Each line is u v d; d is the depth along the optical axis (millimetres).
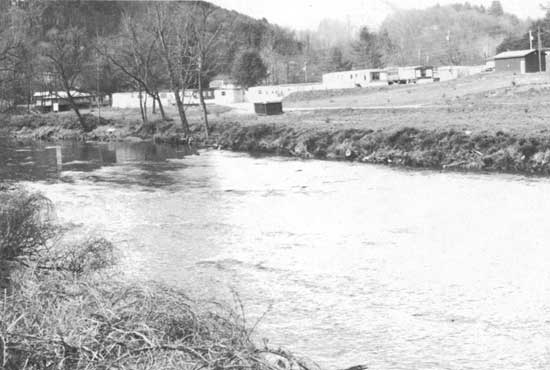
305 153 55375
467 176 40094
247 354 9398
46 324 9969
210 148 66562
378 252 24172
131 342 9352
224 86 146625
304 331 16734
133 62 104188
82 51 105375
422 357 15117
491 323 17062
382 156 48875
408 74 133625
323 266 22594
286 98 122062
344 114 74938
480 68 138000
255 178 43688
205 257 23984
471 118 57312
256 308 18484
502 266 21875
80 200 36625
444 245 24781
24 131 89125
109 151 66250
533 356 15023
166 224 29844
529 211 29562
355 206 32781
